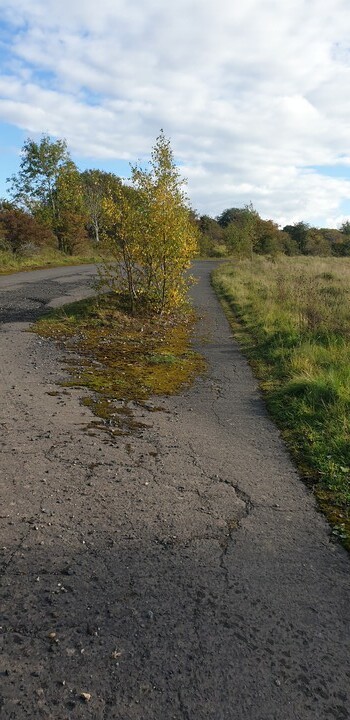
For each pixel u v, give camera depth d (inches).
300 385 243.6
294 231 2751.0
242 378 282.0
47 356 295.6
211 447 181.9
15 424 185.6
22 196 1320.1
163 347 349.4
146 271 462.0
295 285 589.6
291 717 78.0
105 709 77.0
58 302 507.2
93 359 297.6
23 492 138.2
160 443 181.3
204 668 85.7
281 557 119.1
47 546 115.8
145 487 147.3
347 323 366.3
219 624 96.0
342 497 148.6
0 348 305.3
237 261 1456.7
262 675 85.2
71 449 168.2
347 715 79.1
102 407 215.0
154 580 107.3
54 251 1245.1
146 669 84.7
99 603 99.3
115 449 172.1
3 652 86.3
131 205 441.7
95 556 113.7
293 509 141.8
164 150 438.3
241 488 151.9
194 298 639.8
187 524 129.8
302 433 197.8
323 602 104.7
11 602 98.0
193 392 250.8
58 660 85.4
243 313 514.0
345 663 89.2
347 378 241.8
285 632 95.3
